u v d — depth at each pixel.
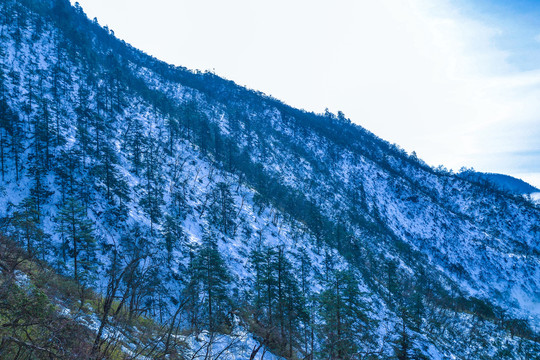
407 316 20.53
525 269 129.12
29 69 85.94
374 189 164.38
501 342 65.00
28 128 59.88
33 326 6.93
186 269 43.19
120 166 64.12
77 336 6.82
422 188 190.62
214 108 161.00
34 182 48.62
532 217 172.62
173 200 62.88
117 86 106.56
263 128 175.88
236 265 53.31
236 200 80.69
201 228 60.41
